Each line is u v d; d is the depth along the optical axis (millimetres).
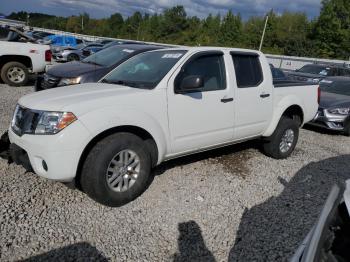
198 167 4910
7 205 3418
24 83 10805
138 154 3613
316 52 60688
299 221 3637
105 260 2797
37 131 3238
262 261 2949
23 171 4223
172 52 4422
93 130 3256
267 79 5078
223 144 4703
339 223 1562
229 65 4559
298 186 4586
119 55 8195
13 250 2795
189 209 3701
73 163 3213
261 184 4531
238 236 3287
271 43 69312
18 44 10391
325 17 58812
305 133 8188
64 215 3357
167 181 4336
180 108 3969
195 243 3125
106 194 3424
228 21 72062
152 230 3264
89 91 3707
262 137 5379
